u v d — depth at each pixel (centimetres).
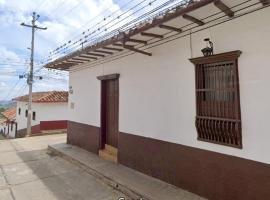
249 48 376
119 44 571
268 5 352
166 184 513
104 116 784
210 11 403
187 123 477
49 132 1561
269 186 351
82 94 898
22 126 2019
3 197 507
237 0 355
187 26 469
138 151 605
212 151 429
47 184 575
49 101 1684
